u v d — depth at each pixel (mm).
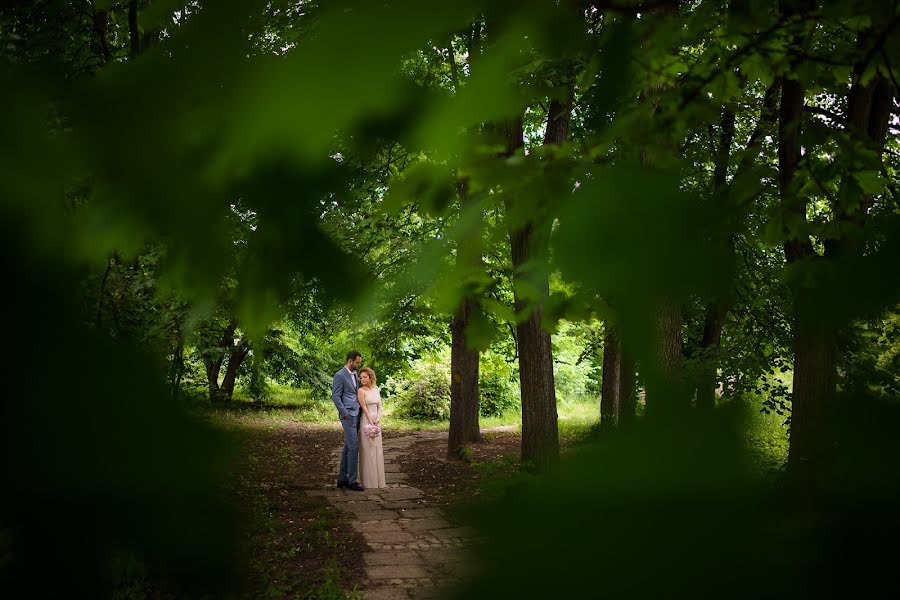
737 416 316
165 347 321
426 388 19125
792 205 1076
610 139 547
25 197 275
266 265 332
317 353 17922
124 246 302
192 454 297
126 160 284
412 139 312
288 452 11109
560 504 300
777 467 311
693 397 321
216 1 282
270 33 296
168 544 290
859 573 294
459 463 11086
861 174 1054
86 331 293
